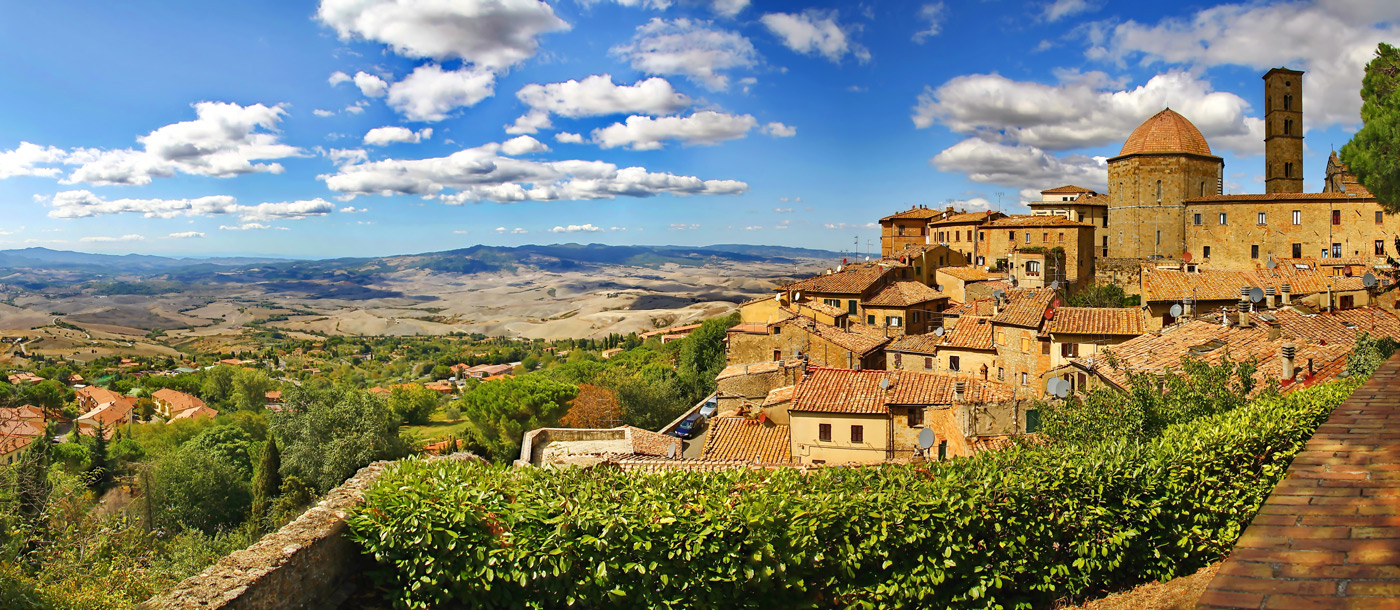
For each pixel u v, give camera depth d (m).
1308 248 87.00
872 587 13.55
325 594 13.51
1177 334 34.59
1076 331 43.97
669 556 13.07
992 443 25.05
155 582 23.03
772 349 64.06
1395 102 26.67
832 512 13.48
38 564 20.34
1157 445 15.41
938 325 82.00
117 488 69.94
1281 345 29.41
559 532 13.04
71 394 161.75
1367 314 37.97
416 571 13.54
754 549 13.25
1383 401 9.02
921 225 127.94
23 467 24.70
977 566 13.67
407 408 145.00
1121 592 13.91
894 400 34.16
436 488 13.85
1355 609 4.75
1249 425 15.36
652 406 83.00
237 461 85.06
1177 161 97.38
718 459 34.59
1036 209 119.38
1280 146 106.88
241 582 11.76
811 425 34.94
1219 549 14.35
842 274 87.12
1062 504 13.94
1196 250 95.19
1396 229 82.19
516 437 80.00
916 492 13.86
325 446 64.44
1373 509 5.98
